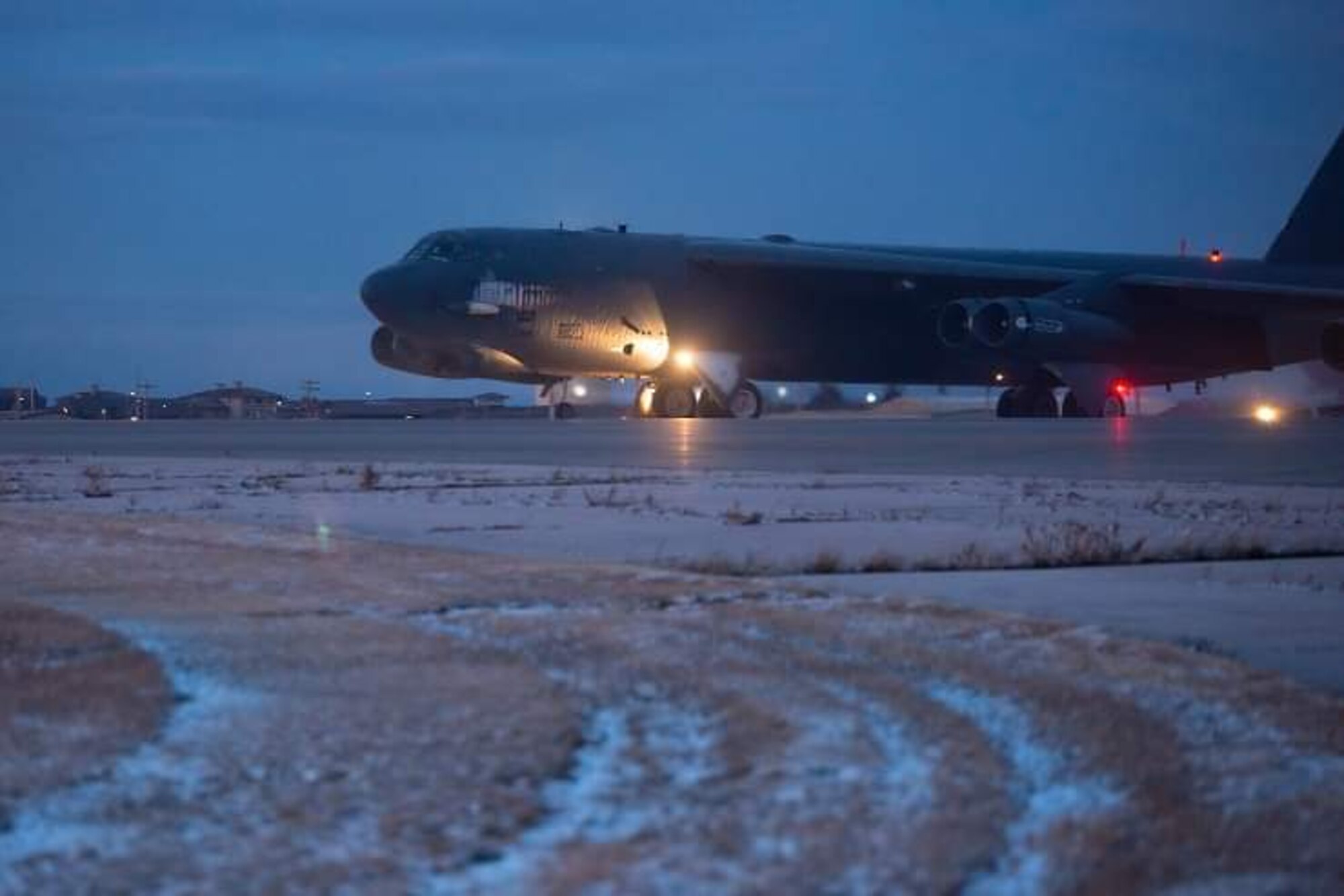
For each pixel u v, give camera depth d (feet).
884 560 62.54
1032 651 42.42
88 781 29.17
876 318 257.75
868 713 34.65
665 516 80.94
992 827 27.09
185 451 143.33
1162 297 252.83
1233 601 54.75
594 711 34.65
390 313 229.66
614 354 240.73
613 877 24.61
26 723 33.17
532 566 59.06
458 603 49.98
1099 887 24.67
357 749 31.45
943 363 263.70
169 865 25.07
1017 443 146.51
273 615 47.73
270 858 25.41
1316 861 26.40
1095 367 251.39
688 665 39.75
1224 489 98.73
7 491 94.94
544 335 235.40
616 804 28.17
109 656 40.63
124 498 90.48
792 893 24.08
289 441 161.27
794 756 31.14
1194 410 296.51
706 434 168.45
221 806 27.89
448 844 26.05
